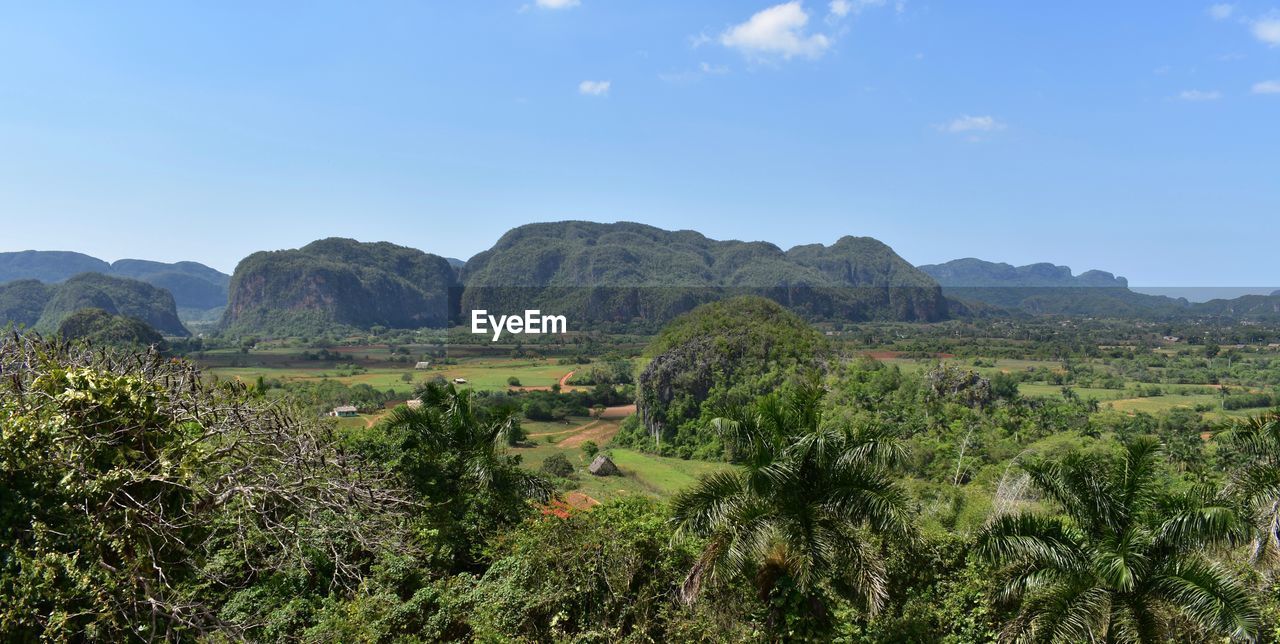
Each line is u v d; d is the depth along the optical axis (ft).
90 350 31.83
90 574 21.98
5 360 26.50
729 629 36.86
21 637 20.72
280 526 32.78
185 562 26.84
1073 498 33.81
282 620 34.12
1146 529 31.76
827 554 34.96
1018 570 34.94
